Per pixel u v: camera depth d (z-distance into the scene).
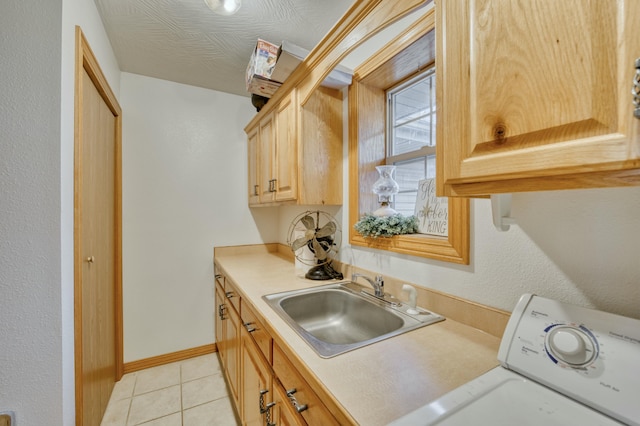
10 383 0.94
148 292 2.24
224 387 1.99
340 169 1.73
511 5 0.49
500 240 0.91
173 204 2.33
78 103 1.15
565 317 0.62
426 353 0.80
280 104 1.83
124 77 2.14
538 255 0.81
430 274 1.16
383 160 1.66
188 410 1.76
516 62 0.48
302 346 0.83
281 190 1.83
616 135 0.38
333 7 1.47
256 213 2.68
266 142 2.11
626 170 0.38
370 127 1.61
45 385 0.98
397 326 1.08
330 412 0.62
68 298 1.06
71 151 1.10
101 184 1.65
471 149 0.56
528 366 0.63
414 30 1.20
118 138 2.04
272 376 1.01
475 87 0.55
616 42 0.37
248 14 1.53
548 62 0.44
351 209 1.63
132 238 2.18
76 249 1.14
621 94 0.37
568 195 0.75
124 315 2.14
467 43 0.56
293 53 1.40
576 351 0.57
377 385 0.65
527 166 0.47
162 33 1.68
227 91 2.51
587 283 0.71
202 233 2.45
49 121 0.97
